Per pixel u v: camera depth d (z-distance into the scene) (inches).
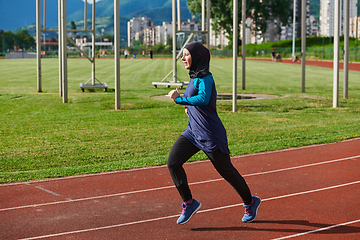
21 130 374.0
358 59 2170.3
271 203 193.0
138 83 927.7
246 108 533.3
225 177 161.5
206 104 147.6
